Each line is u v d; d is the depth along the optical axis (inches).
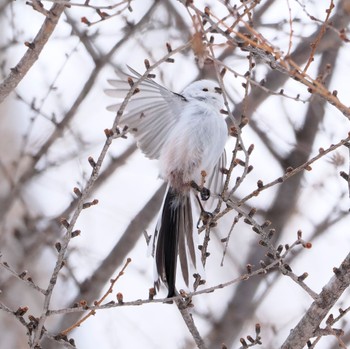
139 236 514.9
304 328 329.7
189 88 431.8
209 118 414.9
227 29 286.8
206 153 412.2
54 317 538.6
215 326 528.4
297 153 556.4
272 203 556.7
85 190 297.0
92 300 506.6
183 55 511.5
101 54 482.6
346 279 322.3
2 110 583.2
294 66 282.7
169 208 403.5
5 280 525.3
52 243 509.7
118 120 295.7
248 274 316.2
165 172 410.3
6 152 566.6
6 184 522.3
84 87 480.7
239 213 331.0
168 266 378.6
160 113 421.4
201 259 357.7
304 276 325.4
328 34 497.7
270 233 326.6
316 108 524.7
